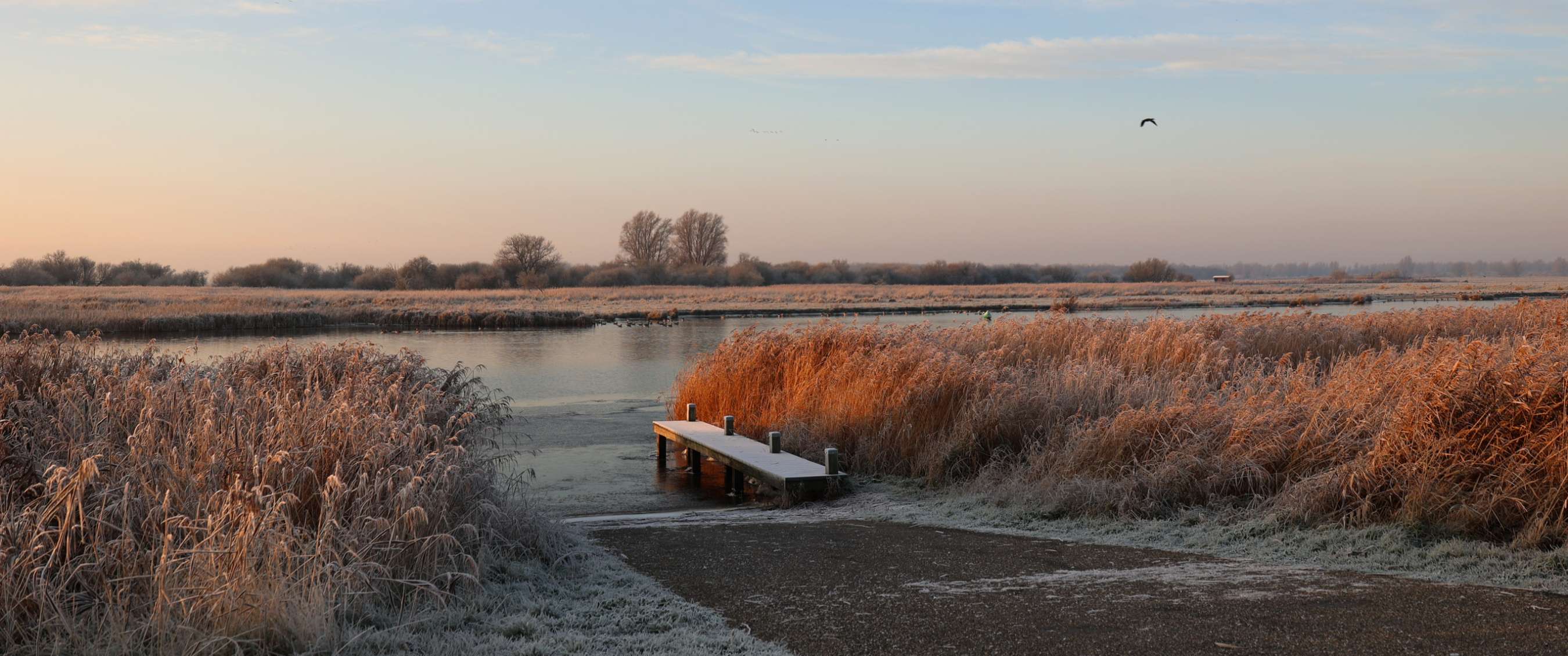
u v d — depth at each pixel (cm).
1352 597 562
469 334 3909
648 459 1277
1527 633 494
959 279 12631
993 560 676
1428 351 1077
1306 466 816
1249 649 480
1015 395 1073
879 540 750
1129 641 495
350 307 5394
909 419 1127
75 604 482
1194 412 931
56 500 516
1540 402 710
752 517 878
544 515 745
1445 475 715
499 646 482
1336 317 2073
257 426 692
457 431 803
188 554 518
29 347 923
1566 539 631
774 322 4650
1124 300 6938
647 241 12631
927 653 484
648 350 3142
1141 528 770
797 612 556
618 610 558
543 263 10512
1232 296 7638
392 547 560
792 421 1236
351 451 648
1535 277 19525
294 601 480
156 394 747
